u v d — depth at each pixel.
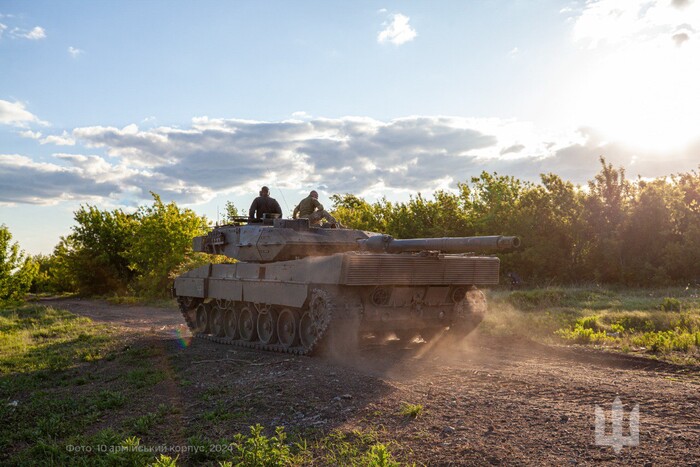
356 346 12.36
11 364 14.16
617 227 28.27
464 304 14.06
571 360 11.48
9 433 8.84
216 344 16.42
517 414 7.46
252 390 9.72
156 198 38.75
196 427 8.19
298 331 13.69
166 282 36.44
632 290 25.23
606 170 29.36
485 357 11.95
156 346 15.77
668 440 6.27
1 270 31.83
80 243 46.19
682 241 27.17
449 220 34.41
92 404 10.02
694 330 14.10
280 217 17.08
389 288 12.75
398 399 8.44
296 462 6.41
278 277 14.03
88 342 17.00
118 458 6.90
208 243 17.84
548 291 22.61
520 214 29.55
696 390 8.39
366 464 5.99
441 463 6.08
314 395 8.98
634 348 12.48
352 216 39.41
